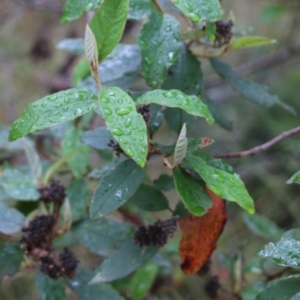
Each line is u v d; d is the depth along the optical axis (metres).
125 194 0.59
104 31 0.57
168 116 0.66
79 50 0.79
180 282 0.94
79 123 0.82
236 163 1.71
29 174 0.80
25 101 1.74
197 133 1.75
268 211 1.69
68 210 0.70
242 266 0.85
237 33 0.75
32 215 0.76
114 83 0.72
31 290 1.28
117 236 0.73
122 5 0.57
